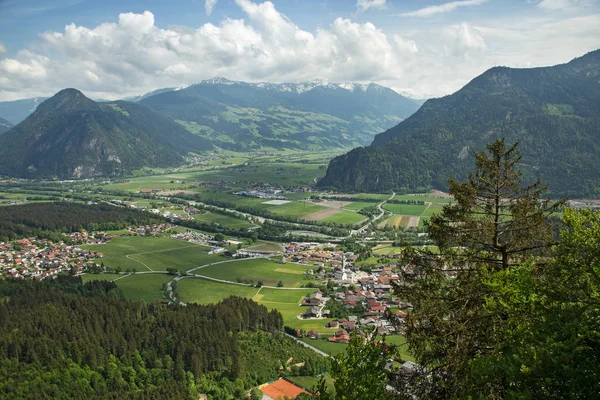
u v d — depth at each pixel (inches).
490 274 1622.8
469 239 1803.6
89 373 4547.2
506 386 1366.9
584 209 1620.3
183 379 4682.6
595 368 1163.9
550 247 1727.4
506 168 1836.9
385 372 1688.0
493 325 1600.6
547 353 1198.9
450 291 1828.2
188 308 6087.6
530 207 1798.7
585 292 1408.7
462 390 1483.8
